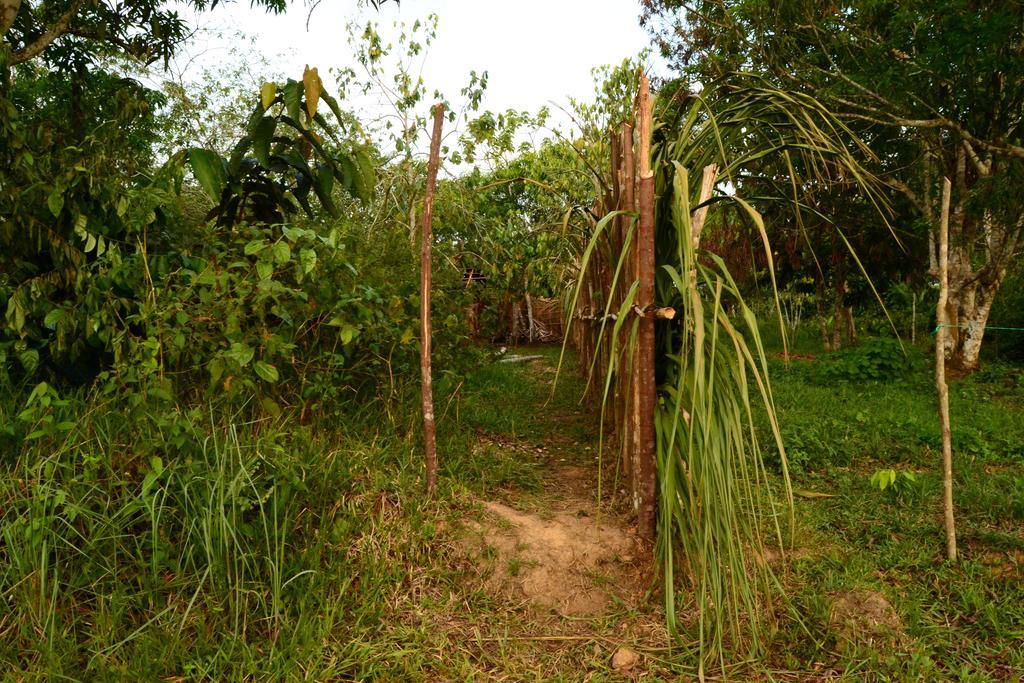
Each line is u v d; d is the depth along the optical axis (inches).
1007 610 105.3
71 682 83.1
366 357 160.9
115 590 94.3
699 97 119.3
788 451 182.5
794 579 115.7
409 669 91.7
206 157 143.7
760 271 563.5
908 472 144.4
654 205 119.2
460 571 113.5
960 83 312.7
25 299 123.3
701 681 91.8
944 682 91.7
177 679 86.0
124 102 164.1
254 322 137.9
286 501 109.3
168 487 106.2
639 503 118.0
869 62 330.0
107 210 134.6
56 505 98.4
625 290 135.6
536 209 378.6
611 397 189.6
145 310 116.7
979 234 418.9
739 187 131.0
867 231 488.1
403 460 137.7
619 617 108.3
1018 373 374.3
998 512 141.3
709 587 106.3
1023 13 274.1
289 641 92.8
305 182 167.5
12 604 92.5
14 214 125.3
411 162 301.6
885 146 425.7
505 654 98.3
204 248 139.2
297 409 139.4
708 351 110.5
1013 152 313.4
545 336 523.2
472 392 232.7
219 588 97.1
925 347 518.6
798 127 115.9
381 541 114.7
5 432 105.3
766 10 339.9
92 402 118.0
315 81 148.4
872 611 106.7
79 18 272.8
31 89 280.4
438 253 232.5
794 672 94.7
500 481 147.9
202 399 127.1
